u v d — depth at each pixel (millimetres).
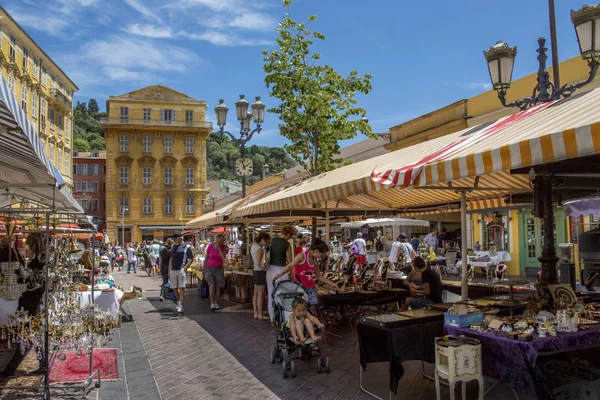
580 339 4500
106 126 62531
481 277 20219
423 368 6090
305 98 14891
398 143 24109
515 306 5895
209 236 40000
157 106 64500
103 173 77438
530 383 4234
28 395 5566
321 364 6422
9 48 36625
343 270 12219
